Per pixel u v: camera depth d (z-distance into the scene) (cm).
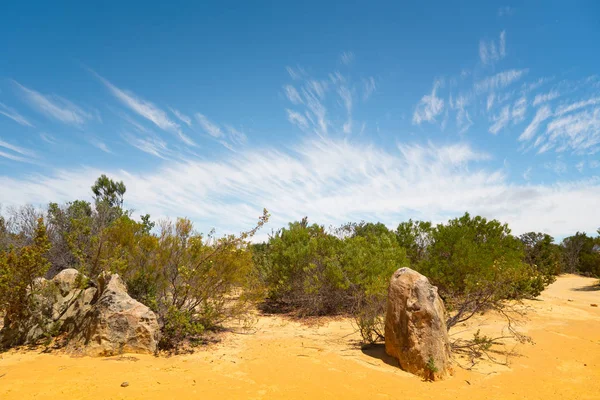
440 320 741
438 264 1471
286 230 1638
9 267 812
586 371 754
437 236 1559
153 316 816
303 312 1338
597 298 1906
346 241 1523
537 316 1318
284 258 1483
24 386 568
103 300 804
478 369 744
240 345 884
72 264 1415
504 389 640
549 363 801
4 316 854
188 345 858
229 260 971
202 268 939
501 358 824
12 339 825
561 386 664
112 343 766
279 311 1430
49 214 1465
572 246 3903
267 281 1472
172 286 976
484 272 1315
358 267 1323
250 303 1150
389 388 615
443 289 1502
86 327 807
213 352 816
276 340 941
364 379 654
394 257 1410
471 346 870
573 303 1667
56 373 633
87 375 623
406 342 722
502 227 1605
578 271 3684
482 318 1246
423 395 594
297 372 675
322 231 1694
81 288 867
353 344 905
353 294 1312
